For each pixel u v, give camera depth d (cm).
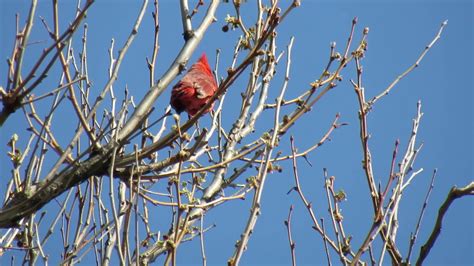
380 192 1025
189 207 959
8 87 917
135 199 1025
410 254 1006
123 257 900
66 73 1044
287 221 996
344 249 1048
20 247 1130
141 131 1049
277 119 995
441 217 986
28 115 1131
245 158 1263
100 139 1102
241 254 885
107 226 1214
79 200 1190
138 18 1073
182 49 1140
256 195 923
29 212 1054
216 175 1258
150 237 1248
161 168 1125
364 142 1076
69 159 1148
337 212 1072
